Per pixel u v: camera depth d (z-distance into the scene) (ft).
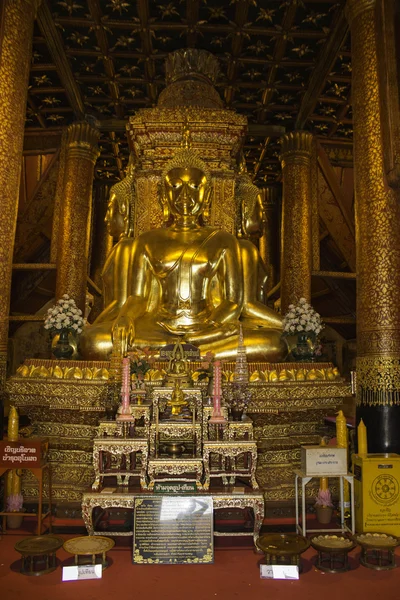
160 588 11.27
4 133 17.78
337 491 17.29
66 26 27.43
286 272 33.53
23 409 18.10
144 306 22.90
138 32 27.89
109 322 21.22
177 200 23.77
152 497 12.78
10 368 37.68
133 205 26.17
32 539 12.50
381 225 18.67
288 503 16.62
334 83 31.14
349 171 36.91
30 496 16.48
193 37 28.35
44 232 36.91
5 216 17.46
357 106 20.26
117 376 16.03
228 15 26.71
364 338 18.62
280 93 32.96
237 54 29.53
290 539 12.62
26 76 19.12
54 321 20.03
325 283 36.76
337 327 39.83
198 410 14.26
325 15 26.35
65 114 34.88
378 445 17.48
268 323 22.68
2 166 17.54
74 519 15.90
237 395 14.55
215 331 20.65
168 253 22.99
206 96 27.96
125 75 31.37
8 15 18.43
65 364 18.11
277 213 44.68
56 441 17.35
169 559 12.47
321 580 11.77
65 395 17.28
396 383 17.69
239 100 33.91
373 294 18.51
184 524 12.66
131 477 15.31
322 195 36.73
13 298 36.35
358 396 18.75
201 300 22.79
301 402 17.85
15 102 18.30
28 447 14.33
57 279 33.06
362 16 20.67
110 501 12.96
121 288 23.85
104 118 35.70
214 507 12.94
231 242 23.38
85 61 30.19
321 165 36.27
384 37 19.16
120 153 39.63
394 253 18.42
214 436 13.93
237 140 26.00
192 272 22.77
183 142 24.81
